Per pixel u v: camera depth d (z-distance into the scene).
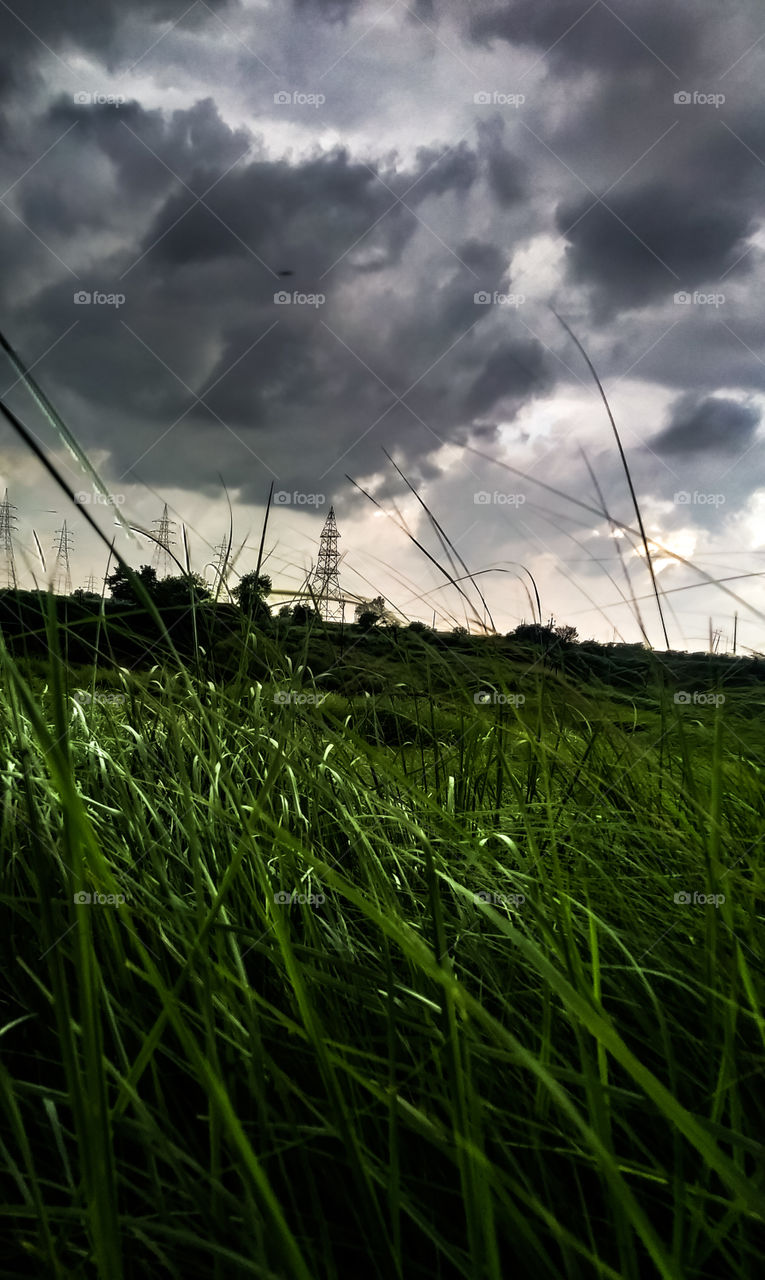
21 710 1.73
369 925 1.81
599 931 1.69
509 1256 1.15
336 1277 1.05
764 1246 1.09
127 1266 1.14
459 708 2.67
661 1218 1.18
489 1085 1.30
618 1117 1.17
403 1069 1.35
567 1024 1.45
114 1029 1.25
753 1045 1.39
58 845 1.55
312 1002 1.42
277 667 2.54
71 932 1.24
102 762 2.07
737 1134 0.99
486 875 1.72
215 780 1.80
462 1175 0.94
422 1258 1.18
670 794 2.09
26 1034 1.52
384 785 2.32
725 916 1.36
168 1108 1.40
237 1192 1.21
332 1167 1.24
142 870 1.69
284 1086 1.17
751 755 2.27
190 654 2.53
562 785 2.43
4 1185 1.27
